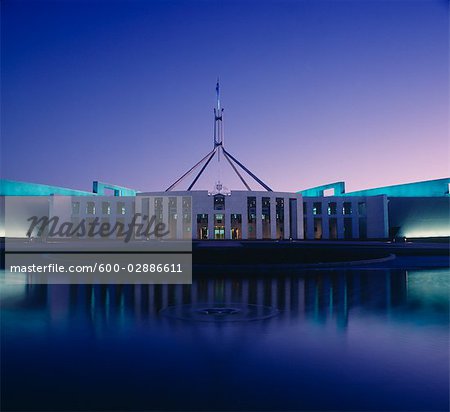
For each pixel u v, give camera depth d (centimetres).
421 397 511
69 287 1504
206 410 475
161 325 900
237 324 909
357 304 1167
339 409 478
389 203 7756
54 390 532
